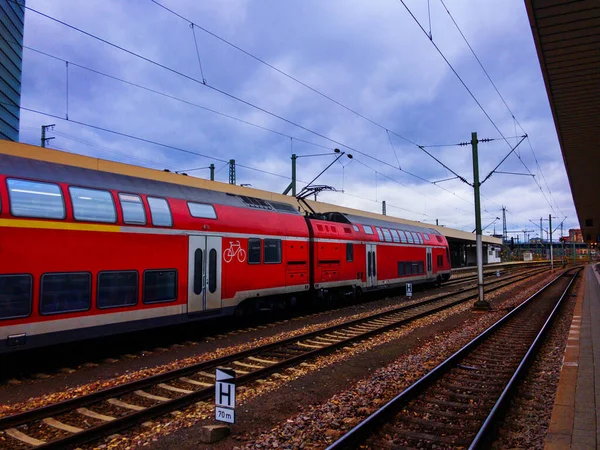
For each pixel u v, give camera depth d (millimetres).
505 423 5535
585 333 10617
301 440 5098
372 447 4934
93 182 9086
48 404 6293
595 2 5629
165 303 10031
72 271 8266
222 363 8680
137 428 5543
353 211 29250
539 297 22406
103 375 7992
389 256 21562
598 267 60938
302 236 15102
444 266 28531
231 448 4973
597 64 7285
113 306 8945
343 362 8945
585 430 4742
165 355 9547
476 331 12273
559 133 11305
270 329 12883
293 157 28312
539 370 8109
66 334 8109
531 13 5918
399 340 11195
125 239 9266
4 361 8906
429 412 5953
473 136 17734
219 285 11539
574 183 19469
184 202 10945
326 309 17609
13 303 7398
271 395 6816
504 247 94438
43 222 7898
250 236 12703
